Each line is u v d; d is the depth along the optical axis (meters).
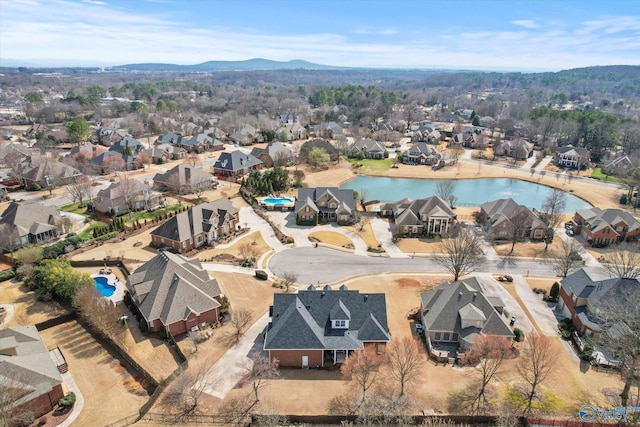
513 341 57.00
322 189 104.12
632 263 73.62
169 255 68.19
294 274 75.12
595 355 53.25
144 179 130.12
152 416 44.19
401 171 153.50
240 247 83.12
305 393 47.72
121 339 56.12
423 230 95.31
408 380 47.72
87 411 45.28
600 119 180.50
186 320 57.66
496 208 100.94
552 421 43.03
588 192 129.00
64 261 71.44
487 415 43.97
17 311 62.84
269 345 51.44
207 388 48.09
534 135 199.50
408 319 62.38
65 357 53.75
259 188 119.94
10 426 41.59
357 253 84.94
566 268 72.75
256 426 43.03
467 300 57.97
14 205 88.12
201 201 111.75
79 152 143.88
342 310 54.66
